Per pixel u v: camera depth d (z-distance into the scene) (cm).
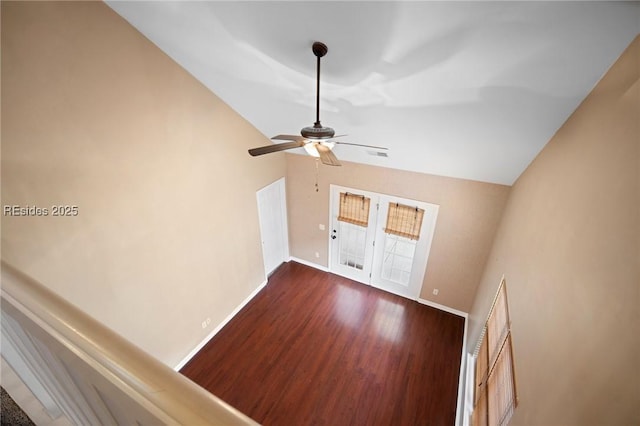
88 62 232
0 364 80
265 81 285
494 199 382
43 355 65
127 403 46
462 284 453
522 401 179
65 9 213
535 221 237
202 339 415
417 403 352
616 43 146
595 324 122
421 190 422
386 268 510
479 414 268
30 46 201
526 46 165
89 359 48
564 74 176
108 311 286
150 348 339
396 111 274
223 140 375
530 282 213
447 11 156
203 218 373
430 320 464
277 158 487
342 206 501
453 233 427
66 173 235
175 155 320
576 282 147
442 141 309
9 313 62
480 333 343
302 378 379
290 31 203
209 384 372
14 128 203
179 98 308
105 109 250
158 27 248
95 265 268
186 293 373
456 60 190
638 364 90
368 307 489
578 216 163
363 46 198
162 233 325
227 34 231
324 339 431
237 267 454
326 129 213
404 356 407
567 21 143
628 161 125
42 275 233
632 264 106
